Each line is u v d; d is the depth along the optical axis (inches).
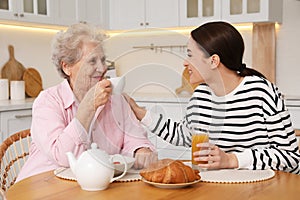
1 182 59.5
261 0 133.3
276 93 62.7
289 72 142.0
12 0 124.6
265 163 55.1
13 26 139.9
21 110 118.1
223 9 139.6
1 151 63.9
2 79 131.6
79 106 52.1
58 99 61.1
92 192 45.5
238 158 54.8
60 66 61.8
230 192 45.3
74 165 47.8
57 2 139.2
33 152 61.7
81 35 58.5
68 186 47.9
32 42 146.6
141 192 45.3
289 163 56.8
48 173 54.0
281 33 142.9
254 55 145.2
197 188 46.8
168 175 46.3
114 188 46.9
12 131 115.2
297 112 121.5
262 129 61.6
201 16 143.6
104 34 59.5
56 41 60.5
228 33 60.7
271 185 48.0
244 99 62.1
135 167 51.4
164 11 150.9
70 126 54.3
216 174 52.1
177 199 42.9
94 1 154.9
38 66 148.9
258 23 140.9
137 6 156.3
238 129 62.3
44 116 58.6
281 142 59.9
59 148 54.6
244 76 63.1
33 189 46.9
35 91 145.1
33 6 132.4
